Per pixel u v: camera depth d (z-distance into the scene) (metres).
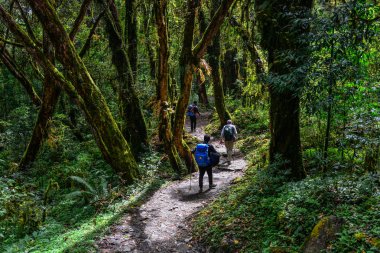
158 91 13.61
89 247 6.94
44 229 8.86
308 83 5.74
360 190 6.01
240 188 9.12
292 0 7.27
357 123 6.74
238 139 17.77
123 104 14.87
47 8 10.41
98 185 11.91
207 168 10.65
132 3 15.72
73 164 14.98
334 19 4.89
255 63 13.84
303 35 5.80
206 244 6.80
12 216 9.62
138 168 12.56
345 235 4.84
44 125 15.09
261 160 11.38
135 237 7.57
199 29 19.06
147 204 9.84
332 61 5.25
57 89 14.51
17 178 13.73
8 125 20.45
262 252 5.53
